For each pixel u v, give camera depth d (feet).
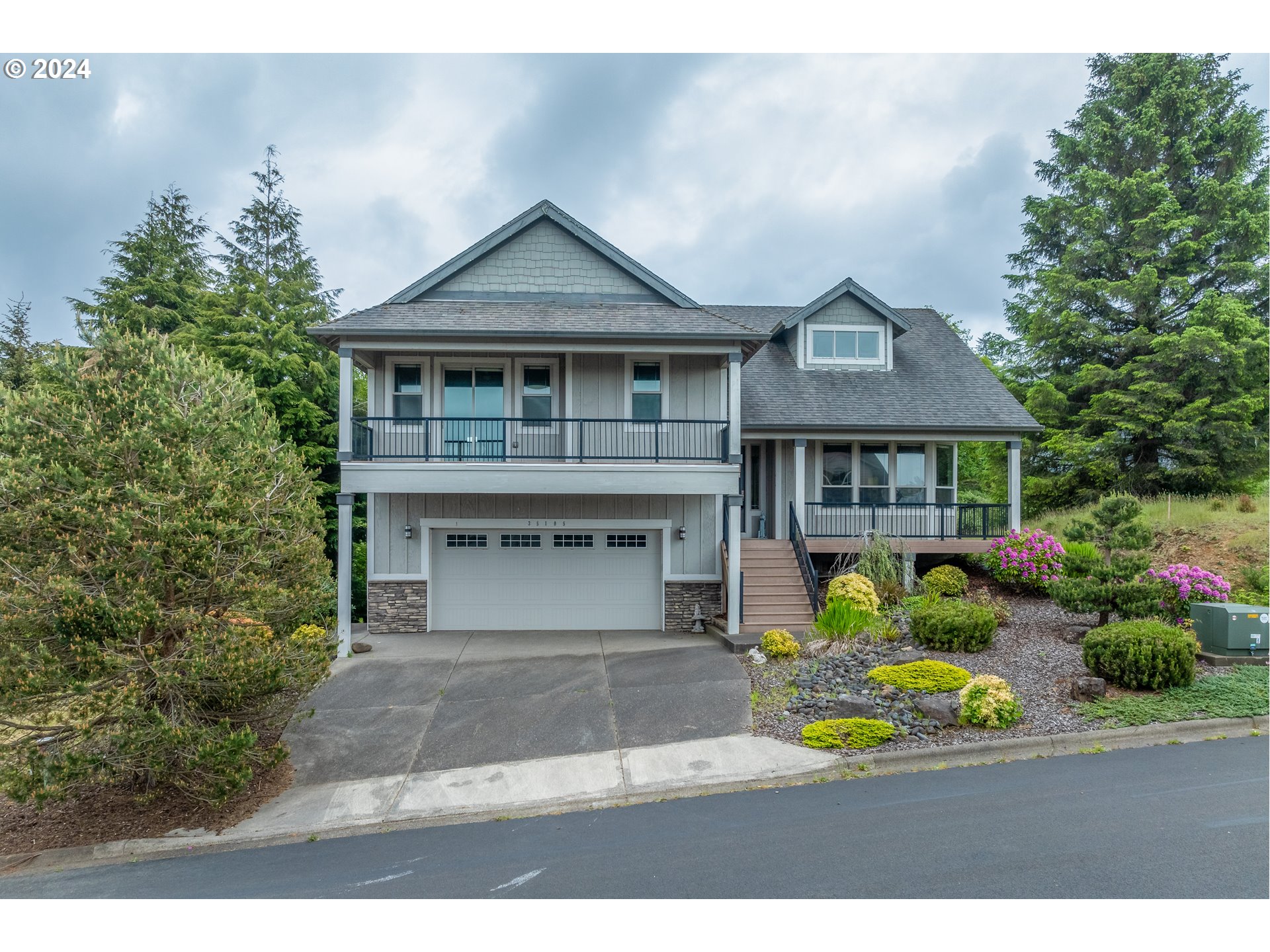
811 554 50.01
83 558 19.93
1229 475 67.00
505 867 16.87
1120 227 74.18
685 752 23.93
